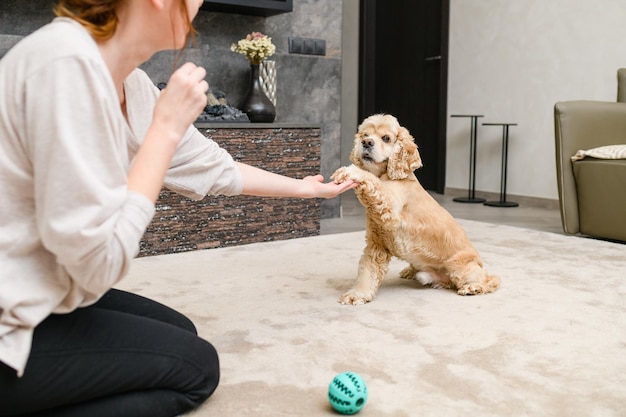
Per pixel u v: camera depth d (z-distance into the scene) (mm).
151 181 956
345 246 3016
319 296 2129
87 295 1000
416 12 5805
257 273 2463
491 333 1743
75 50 863
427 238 2121
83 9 936
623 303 2049
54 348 980
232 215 3154
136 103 1173
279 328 1780
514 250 2922
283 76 3957
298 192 1583
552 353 1595
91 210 866
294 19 3969
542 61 4789
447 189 5590
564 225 3498
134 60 1009
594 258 2756
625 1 4273
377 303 2053
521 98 4941
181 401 1170
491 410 1264
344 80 6449
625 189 3182
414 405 1283
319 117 4156
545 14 4742
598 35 4445
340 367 1491
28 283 912
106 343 1036
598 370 1487
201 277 2398
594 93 4500
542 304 2033
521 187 4996
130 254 925
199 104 996
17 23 3090
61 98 845
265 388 1367
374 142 2047
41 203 863
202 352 1189
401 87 6059
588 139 3484
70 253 870
